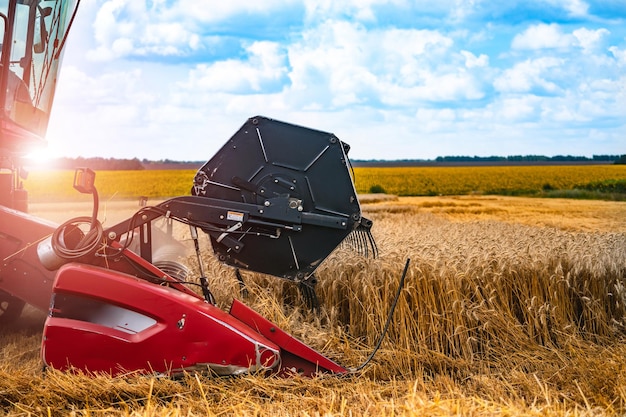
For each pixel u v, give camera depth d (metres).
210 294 4.83
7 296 6.56
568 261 6.76
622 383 4.53
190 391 4.23
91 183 4.62
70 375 4.20
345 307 6.50
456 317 5.97
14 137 6.21
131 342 4.30
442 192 65.31
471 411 3.62
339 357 5.43
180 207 4.75
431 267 6.15
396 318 5.97
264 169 4.88
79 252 4.56
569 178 71.88
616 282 6.73
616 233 9.02
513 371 5.16
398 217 23.66
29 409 4.04
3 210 5.47
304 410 4.04
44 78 6.75
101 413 4.00
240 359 4.43
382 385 4.87
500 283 6.36
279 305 6.20
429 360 5.46
